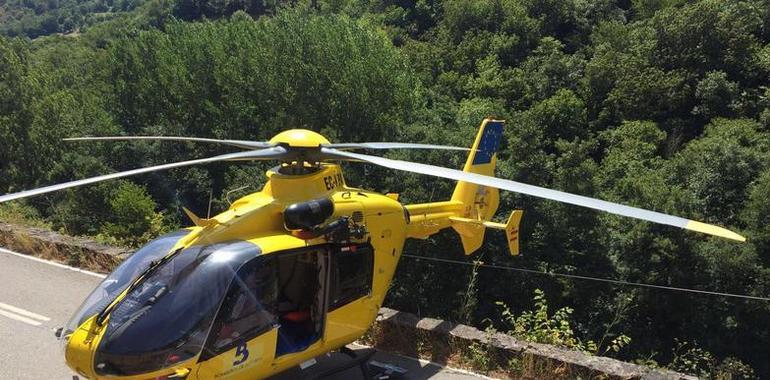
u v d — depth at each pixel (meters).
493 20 60.41
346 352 6.55
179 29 41.09
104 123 35.28
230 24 40.03
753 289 21.39
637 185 25.53
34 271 10.75
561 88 46.53
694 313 21.72
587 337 21.89
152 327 4.83
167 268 5.20
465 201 8.98
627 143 35.88
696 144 31.86
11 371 7.00
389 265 6.70
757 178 27.02
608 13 63.69
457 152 24.53
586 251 23.25
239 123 35.50
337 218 5.95
